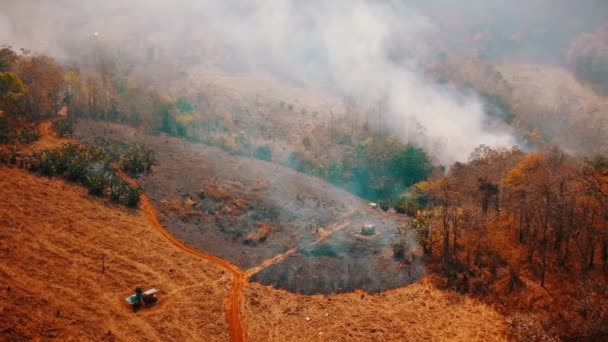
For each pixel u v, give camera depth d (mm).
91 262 63625
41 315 51219
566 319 56469
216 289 63969
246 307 61094
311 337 56844
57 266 60781
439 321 60031
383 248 76562
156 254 69500
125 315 55562
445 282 66938
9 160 82125
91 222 73062
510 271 65500
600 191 66438
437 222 78000
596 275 62469
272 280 67562
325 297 64938
